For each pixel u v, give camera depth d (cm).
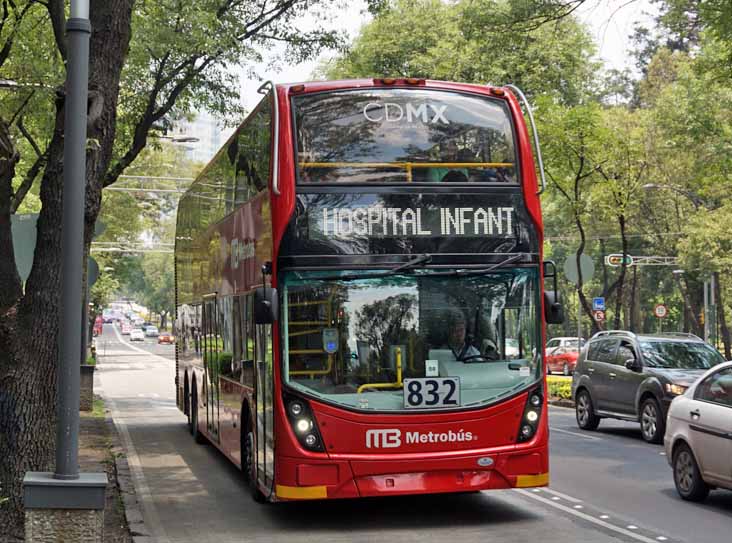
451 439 1047
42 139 2108
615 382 2011
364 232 1067
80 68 740
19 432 916
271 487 1068
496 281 1087
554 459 1627
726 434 1119
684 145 3456
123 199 5688
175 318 2377
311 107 1086
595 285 6688
